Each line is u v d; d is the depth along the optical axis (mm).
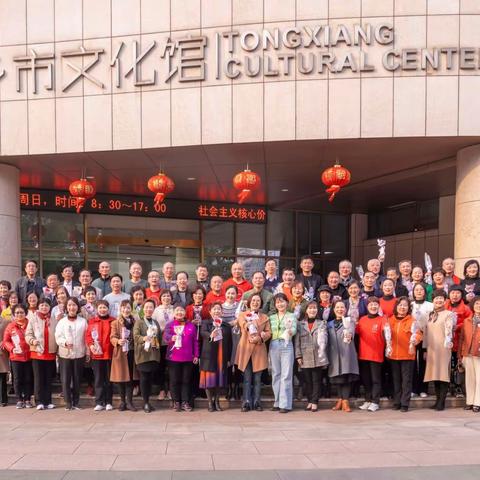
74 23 9109
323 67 8414
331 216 16250
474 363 7172
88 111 9102
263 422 6578
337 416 6918
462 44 8305
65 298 7457
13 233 10102
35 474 4633
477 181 8766
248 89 8570
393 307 7348
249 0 8531
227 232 14891
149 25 8859
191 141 8750
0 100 9336
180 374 7211
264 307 7551
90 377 7871
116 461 4988
